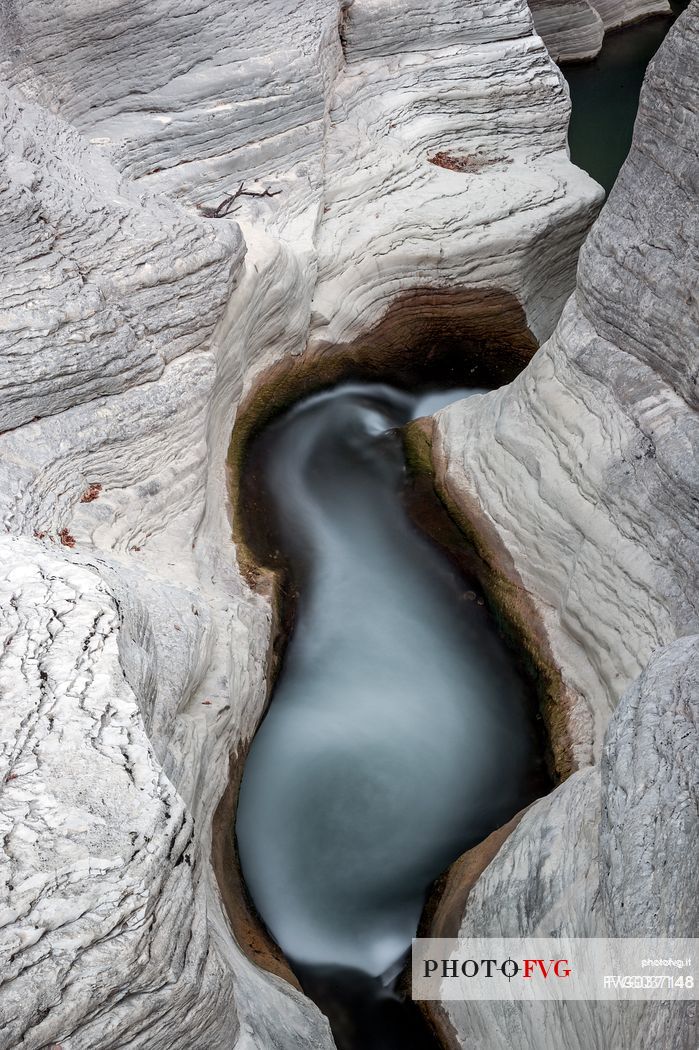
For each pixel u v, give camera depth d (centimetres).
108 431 899
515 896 668
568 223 1468
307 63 1277
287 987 686
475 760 887
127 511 898
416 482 1134
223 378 1087
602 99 2217
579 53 2345
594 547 881
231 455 1131
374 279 1353
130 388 930
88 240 927
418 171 1460
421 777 872
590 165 1939
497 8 1516
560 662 919
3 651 565
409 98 1490
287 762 878
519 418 1009
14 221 869
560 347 952
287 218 1262
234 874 771
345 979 742
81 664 562
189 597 839
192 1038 503
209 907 661
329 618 1006
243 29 1250
